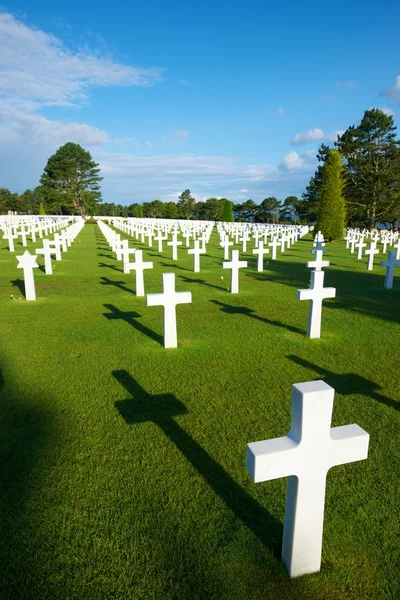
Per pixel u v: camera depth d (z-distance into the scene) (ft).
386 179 133.39
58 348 18.44
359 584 6.78
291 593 6.59
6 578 6.88
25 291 29.89
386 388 14.43
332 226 92.79
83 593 6.62
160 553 7.37
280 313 25.62
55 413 12.44
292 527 6.60
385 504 8.63
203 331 21.47
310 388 5.90
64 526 7.99
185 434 11.30
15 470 9.68
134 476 9.49
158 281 36.94
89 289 32.86
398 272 45.83
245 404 13.08
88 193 235.61
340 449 6.27
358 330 21.90
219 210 283.18
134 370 15.88
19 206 307.58
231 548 7.46
